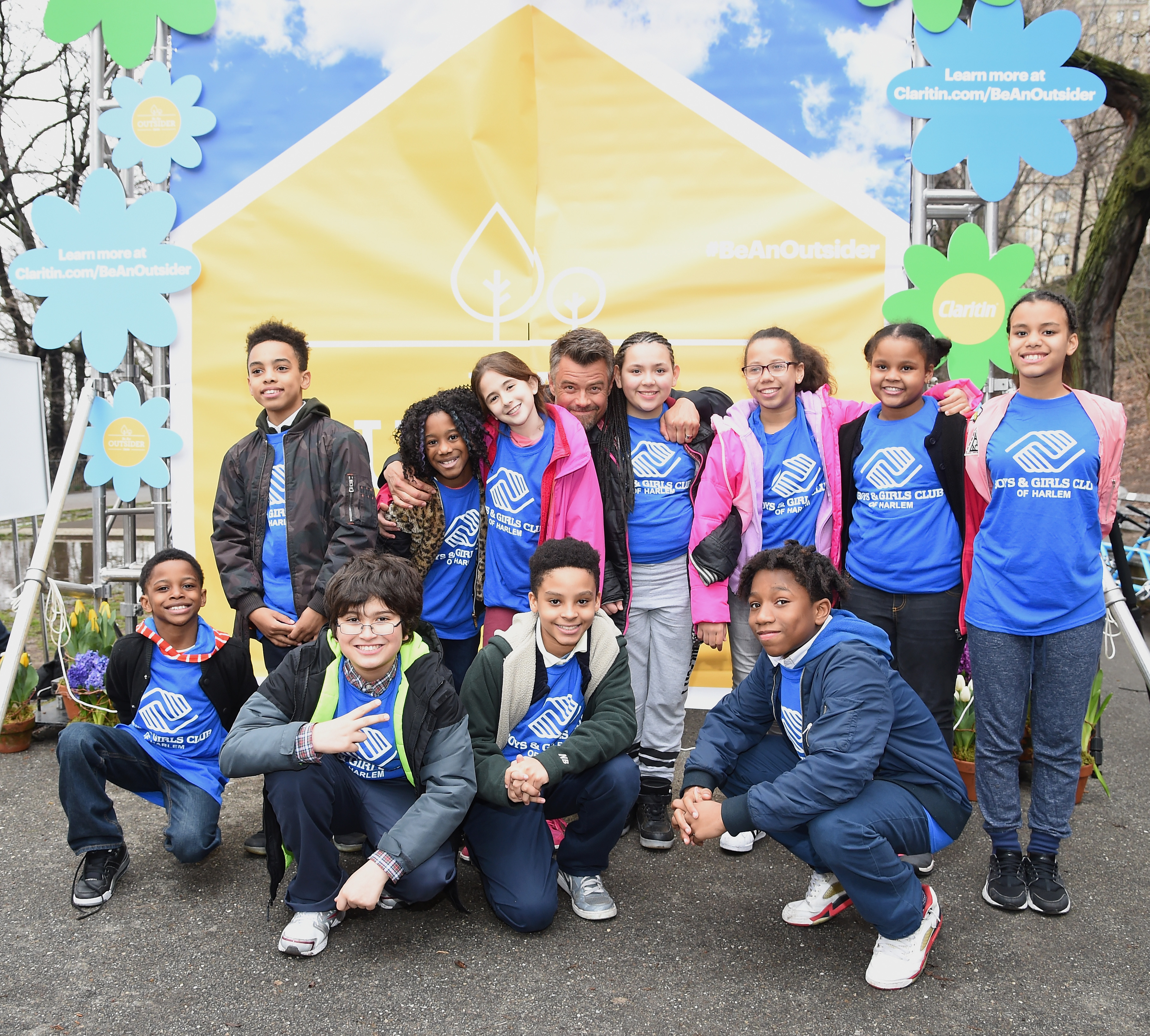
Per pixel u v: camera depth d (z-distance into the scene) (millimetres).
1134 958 2264
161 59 4129
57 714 3924
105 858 2562
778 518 2990
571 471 2803
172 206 4117
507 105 4051
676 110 4012
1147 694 4645
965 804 2314
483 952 2285
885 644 2324
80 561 8758
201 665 2695
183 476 4238
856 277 4016
